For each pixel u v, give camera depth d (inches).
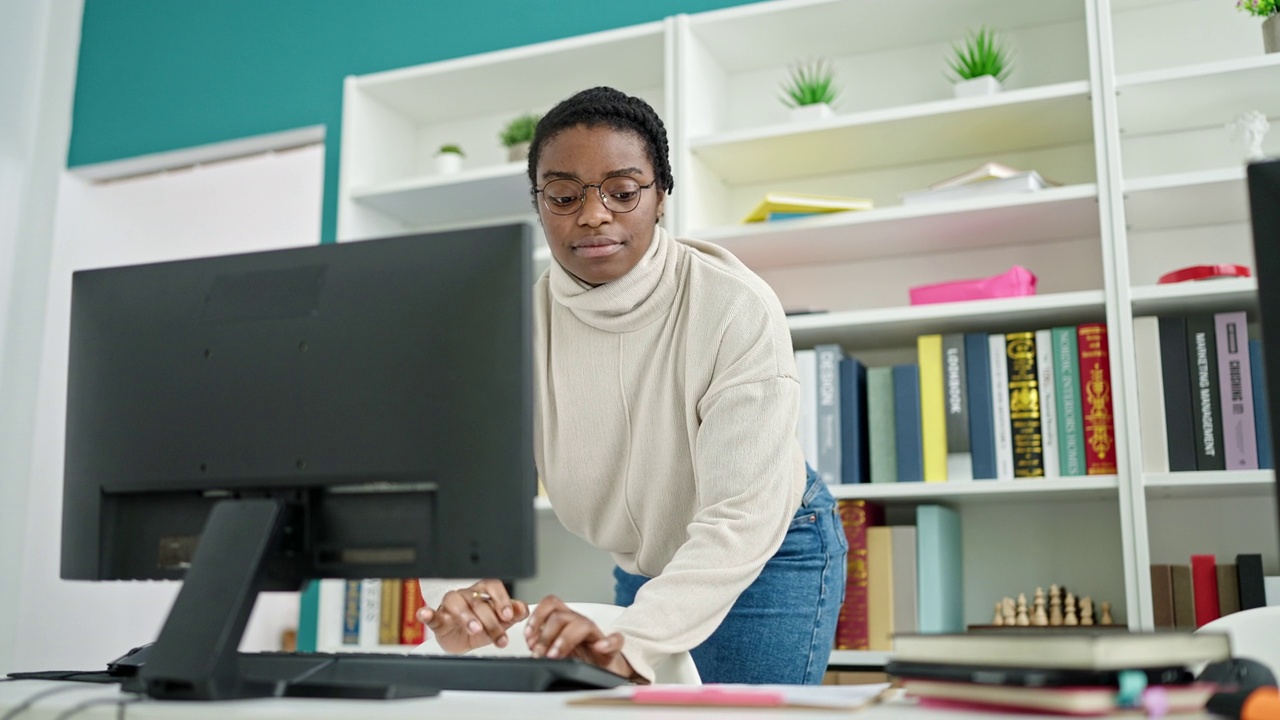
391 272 37.3
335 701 33.5
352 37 131.8
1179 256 97.6
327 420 36.9
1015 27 105.0
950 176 106.5
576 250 56.2
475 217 125.3
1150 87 90.5
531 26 123.0
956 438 92.7
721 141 102.6
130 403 40.1
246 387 38.3
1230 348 85.9
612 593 112.0
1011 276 93.6
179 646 34.1
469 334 35.9
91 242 144.9
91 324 41.4
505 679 36.3
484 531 34.9
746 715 28.7
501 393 35.3
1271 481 82.5
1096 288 100.0
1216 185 87.4
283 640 154.7
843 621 94.1
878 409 96.1
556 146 56.0
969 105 95.0
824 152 105.2
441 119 128.7
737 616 64.7
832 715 28.9
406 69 117.9
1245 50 98.0
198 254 156.9
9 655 129.5
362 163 120.3
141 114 140.6
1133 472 85.2
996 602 99.1
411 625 107.8
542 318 61.4
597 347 59.5
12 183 140.9
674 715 28.8
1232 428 85.0
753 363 53.6
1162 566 86.7
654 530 60.6
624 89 120.0
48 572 134.6
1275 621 48.5
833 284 108.8
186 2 141.6
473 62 114.8
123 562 40.2
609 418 59.7
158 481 39.1
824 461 96.0
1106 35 91.4
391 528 36.7
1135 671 29.0
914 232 99.3
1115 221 88.6
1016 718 28.8
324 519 37.5
